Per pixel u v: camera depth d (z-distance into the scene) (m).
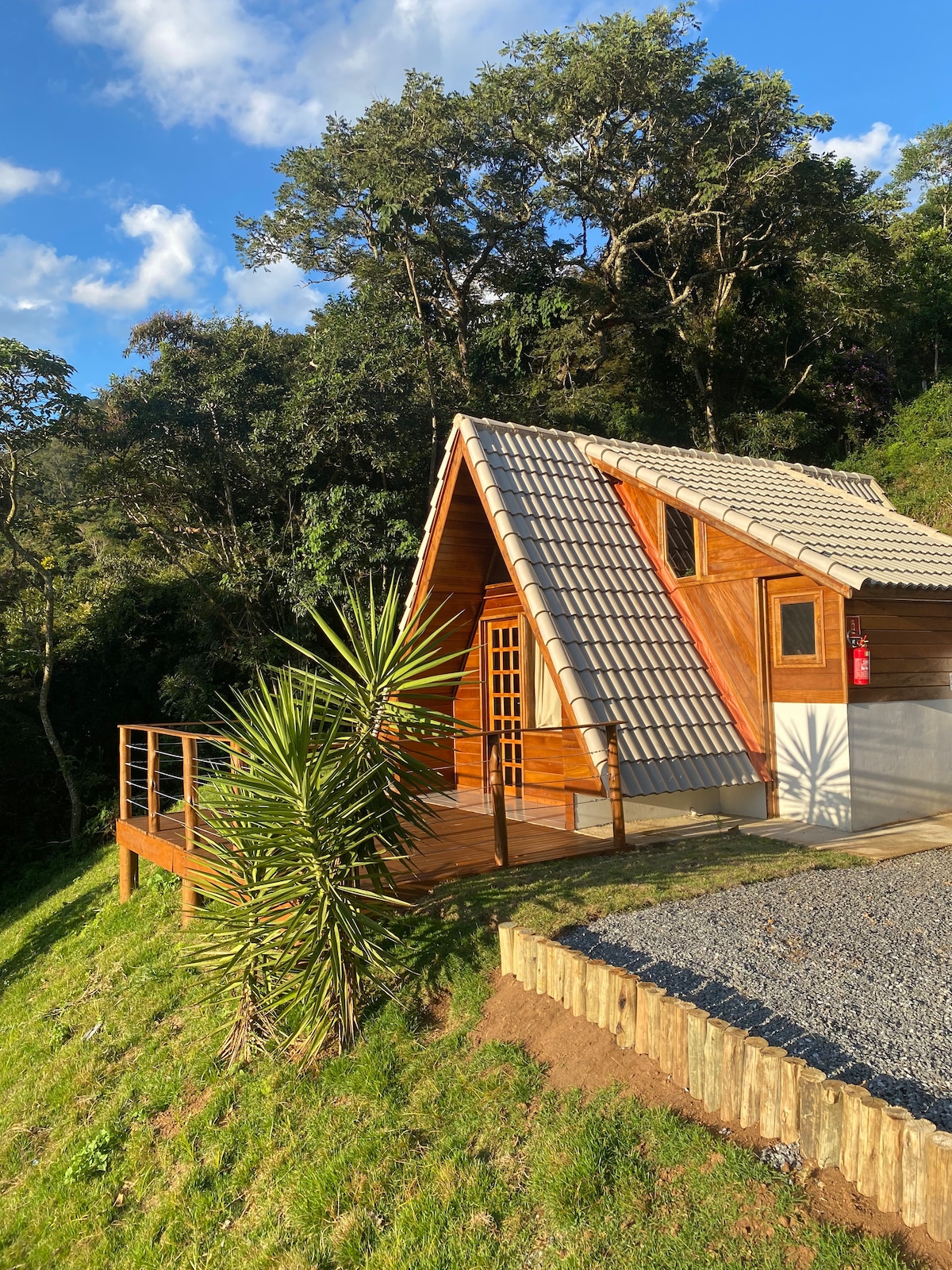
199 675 18.05
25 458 17.34
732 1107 3.87
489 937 5.95
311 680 6.15
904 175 42.97
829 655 8.88
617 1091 4.29
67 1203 5.56
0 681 17.88
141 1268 4.77
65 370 16.38
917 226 34.25
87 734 18.66
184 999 7.43
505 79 24.14
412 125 24.67
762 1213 3.38
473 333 27.25
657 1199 3.63
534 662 10.57
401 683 6.25
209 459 18.88
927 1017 4.27
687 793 9.77
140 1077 6.53
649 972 4.99
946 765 9.94
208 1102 5.83
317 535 17.41
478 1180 4.16
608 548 10.16
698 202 24.34
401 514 18.12
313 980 5.63
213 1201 4.97
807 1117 3.59
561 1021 4.96
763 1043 3.83
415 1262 3.88
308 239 27.52
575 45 23.42
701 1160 3.71
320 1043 5.52
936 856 7.45
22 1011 8.88
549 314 25.03
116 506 20.22
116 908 10.55
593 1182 3.80
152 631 19.75
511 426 10.68
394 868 7.03
